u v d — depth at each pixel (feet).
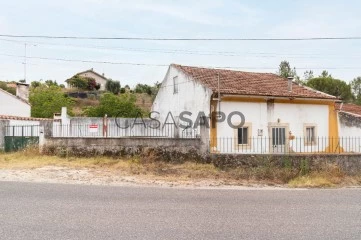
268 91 66.69
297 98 66.90
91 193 31.83
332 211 26.48
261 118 65.10
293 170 45.83
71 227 20.43
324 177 44.34
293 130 67.77
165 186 37.81
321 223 22.65
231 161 48.60
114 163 51.11
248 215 24.47
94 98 206.39
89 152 55.52
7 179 39.99
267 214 24.89
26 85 116.16
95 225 20.97
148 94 217.77
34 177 41.52
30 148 59.88
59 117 93.30
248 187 38.99
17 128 71.36
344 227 21.72
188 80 70.44
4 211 24.11
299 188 39.55
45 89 172.55
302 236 19.63
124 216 23.34
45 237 18.45
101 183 38.52
